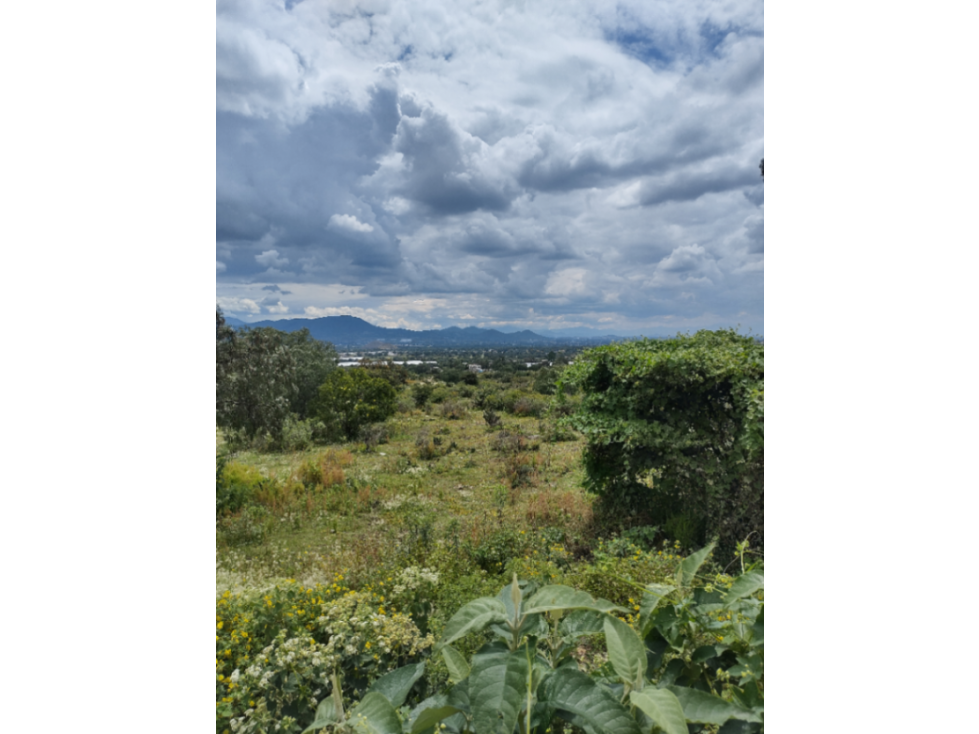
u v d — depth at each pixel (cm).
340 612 228
